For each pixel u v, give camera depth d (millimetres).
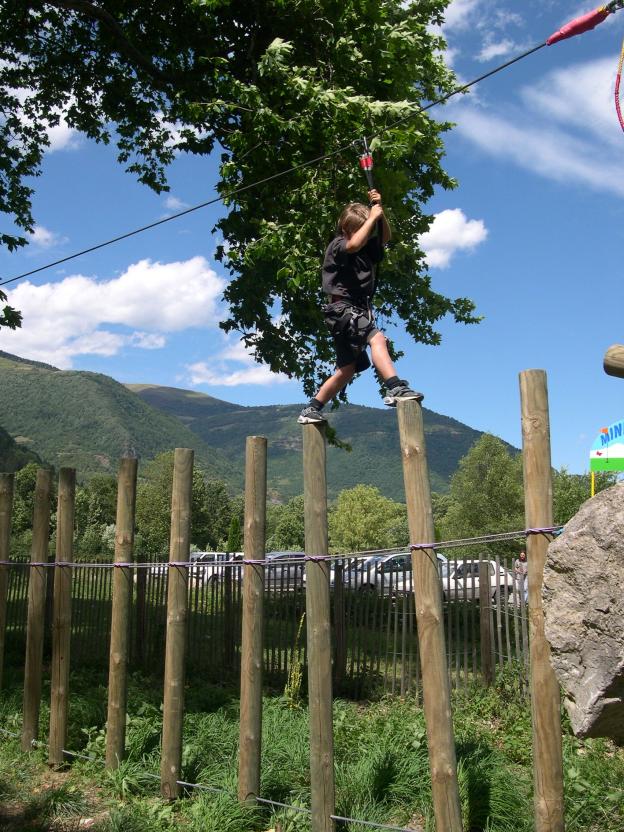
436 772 4547
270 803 5879
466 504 55438
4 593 8922
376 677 10414
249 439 6121
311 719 5332
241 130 15367
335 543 116312
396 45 15078
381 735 7289
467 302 21469
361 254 5383
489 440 56500
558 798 4109
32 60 18672
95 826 5766
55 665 7410
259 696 5938
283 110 14672
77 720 8383
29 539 41219
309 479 5434
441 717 4578
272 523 100688
